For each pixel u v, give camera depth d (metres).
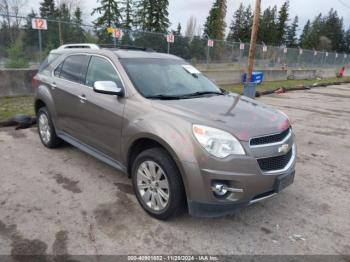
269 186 3.02
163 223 3.23
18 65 9.97
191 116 3.06
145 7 40.19
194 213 2.95
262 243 3.02
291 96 14.34
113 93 3.53
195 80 4.39
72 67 4.61
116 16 37.78
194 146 2.83
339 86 22.44
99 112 3.85
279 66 25.50
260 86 16.64
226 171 2.79
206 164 2.79
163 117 3.13
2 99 8.82
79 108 4.21
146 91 3.61
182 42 15.66
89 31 12.08
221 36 55.09
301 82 21.48
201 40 16.62
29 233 2.95
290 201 3.92
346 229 3.36
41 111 5.22
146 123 3.20
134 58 4.07
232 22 71.12
